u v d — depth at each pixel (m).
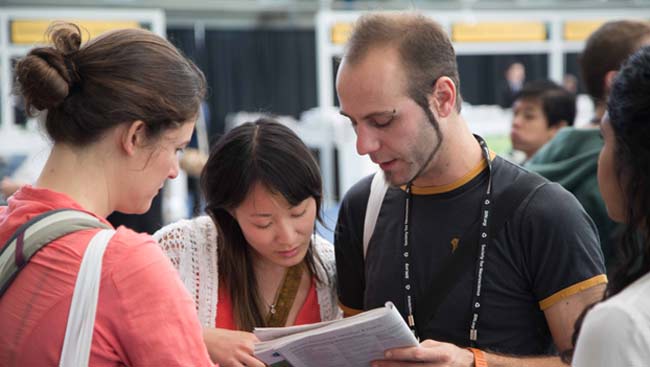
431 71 1.54
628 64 1.09
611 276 1.14
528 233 1.59
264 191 1.70
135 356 1.15
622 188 1.11
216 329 1.71
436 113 1.56
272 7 6.79
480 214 1.63
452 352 1.52
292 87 7.43
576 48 5.57
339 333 1.46
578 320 1.14
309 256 1.89
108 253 1.16
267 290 1.89
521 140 3.53
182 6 6.38
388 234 1.74
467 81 6.54
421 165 1.57
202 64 7.13
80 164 1.21
